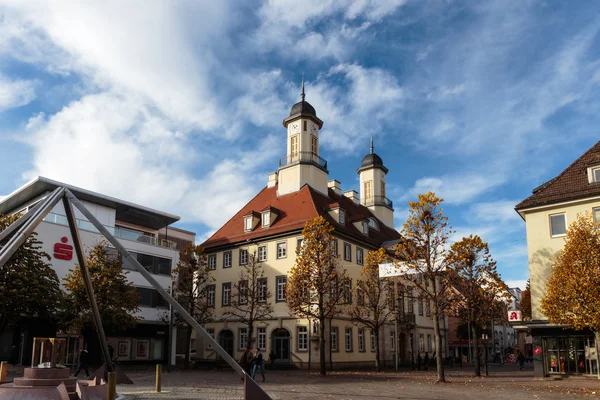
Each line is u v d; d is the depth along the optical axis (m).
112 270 31.20
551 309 23.20
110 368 17.39
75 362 34.94
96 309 16.89
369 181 60.38
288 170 48.69
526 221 28.83
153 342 40.78
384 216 58.81
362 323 38.78
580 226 23.95
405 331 49.59
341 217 44.91
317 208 43.62
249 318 41.34
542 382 24.81
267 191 52.16
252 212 45.94
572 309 22.38
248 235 45.12
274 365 38.03
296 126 49.88
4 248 12.38
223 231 49.38
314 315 31.72
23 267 26.42
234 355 43.09
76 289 29.94
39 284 26.61
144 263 41.34
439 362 25.59
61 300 28.86
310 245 32.06
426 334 54.47
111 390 13.34
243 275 42.22
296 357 38.91
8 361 34.28
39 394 11.79
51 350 13.31
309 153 49.09
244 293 39.56
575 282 22.11
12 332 34.72
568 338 26.64
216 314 45.56
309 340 37.84
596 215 26.55
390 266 27.77
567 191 27.92
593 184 27.30
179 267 40.50
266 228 44.47
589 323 21.88
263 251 43.72
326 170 50.50
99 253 31.69
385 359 45.38
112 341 37.41
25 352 33.34
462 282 29.50
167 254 43.44
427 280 27.77
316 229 32.53
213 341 13.30
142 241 41.62
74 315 30.22
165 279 42.75
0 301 25.33
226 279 45.88
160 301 41.69
